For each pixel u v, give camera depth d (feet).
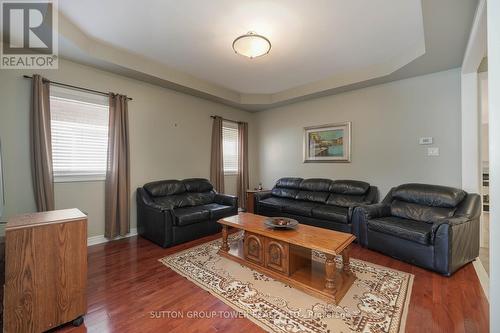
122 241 11.17
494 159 3.41
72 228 5.47
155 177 13.14
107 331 5.26
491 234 3.49
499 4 3.30
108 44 9.79
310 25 8.33
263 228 8.30
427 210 9.75
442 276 7.68
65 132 10.07
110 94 10.99
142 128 12.52
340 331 5.23
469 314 5.75
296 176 16.71
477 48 7.84
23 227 4.88
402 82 12.09
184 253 9.64
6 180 8.58
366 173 13.43
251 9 7.46
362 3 7.16
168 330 5.28
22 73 8.93
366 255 9.46
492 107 3.41
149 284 7.22
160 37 9.22
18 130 8.85
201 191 14.25
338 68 12.27
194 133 15.08
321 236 7.45
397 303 6.23
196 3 7.19
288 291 6.83
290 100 16.02
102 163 11.18
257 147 19.24
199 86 13.91
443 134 10.96
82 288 5.57
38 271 5.03
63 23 7.98
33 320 4.97
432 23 7.23
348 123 14.03
